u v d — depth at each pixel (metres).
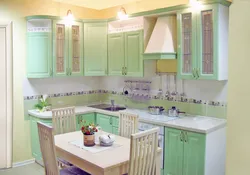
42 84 4.49
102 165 2.22
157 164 2.63
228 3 3.23
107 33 4.52
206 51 3.25
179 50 3.50
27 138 4.35
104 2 4.64
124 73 4.29
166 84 4.08
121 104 4.88
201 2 3.21
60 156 2.72
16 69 4.19
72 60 4.47
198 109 3.72
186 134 3.13
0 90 4.09
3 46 4.05
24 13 4.22
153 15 3.80
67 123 3.51
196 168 3.06
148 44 3.84
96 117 4.52
